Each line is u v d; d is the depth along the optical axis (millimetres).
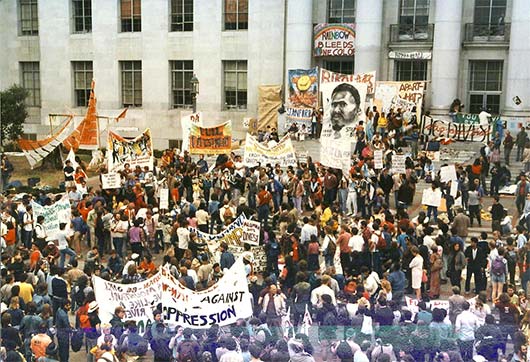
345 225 20359
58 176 36000
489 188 31500
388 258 19812
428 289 19484
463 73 41969
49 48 50125
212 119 46625
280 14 44406
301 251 20500
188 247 20641
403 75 43281
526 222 23312
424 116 37781
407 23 42500
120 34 48500
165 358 14180
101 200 24609
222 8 45969
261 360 13688
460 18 40406
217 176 29016
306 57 43156
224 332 14352
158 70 47750
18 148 44219
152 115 48094
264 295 15836
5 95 44219
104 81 49094
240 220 20812
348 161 27281
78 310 15414
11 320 14312
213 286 14820
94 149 39219
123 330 14289
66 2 49344
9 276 15961
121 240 22625
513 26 38875
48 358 14125
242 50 45562
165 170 30375
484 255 19219
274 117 44062
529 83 38781
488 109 41875
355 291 16672
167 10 47250
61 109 50125
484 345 14070
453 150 36000
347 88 30312
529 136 38062
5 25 50719
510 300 15336
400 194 27031
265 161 29266
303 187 28016
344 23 43219
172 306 14734
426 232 20281
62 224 21672
